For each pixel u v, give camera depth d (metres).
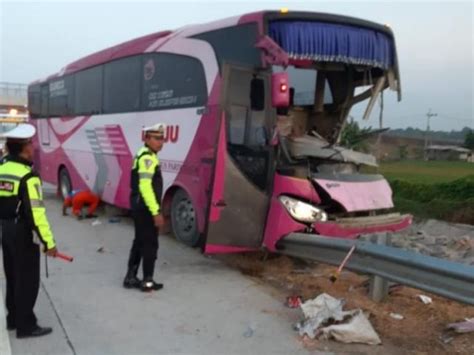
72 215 11.53
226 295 5.95
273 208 6.63
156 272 6.89
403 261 4.92
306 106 8.23
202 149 7.36
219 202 6.42
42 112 14.63
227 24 7.10
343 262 5.56
